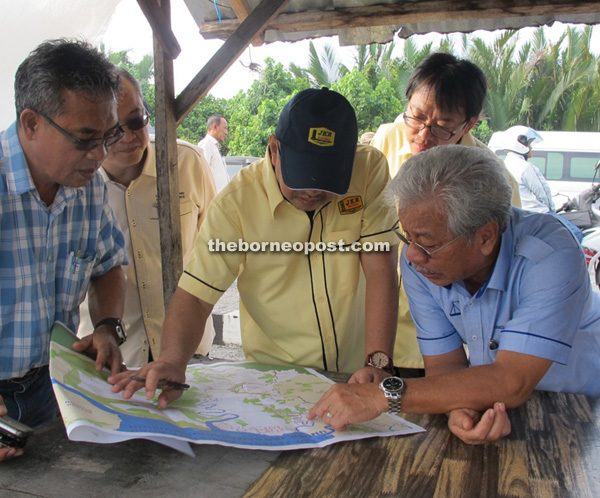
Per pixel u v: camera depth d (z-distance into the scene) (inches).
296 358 73.9
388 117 666.8
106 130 58.2
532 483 45.3
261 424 53.8
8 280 62.4
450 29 133.1
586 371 64.9
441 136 85.8
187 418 52.9
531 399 61.0
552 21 125.9
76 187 61.2
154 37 91.1
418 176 52.0
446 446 51.1
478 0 112.3
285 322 72.8
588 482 45.4
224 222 67.8
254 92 702.5
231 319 201.8
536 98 747.4
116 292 75.0
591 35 727.1
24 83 55.5
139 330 103.2
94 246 70.8
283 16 122.7
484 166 51.8
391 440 52.1
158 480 45.2
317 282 70.8
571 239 56.6
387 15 118.4
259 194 68.3
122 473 46.3
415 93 85.9
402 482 45.4
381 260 70.6
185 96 94.4
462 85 83.0
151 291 102.0
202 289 66.9
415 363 91.4
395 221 69.6
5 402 66.8
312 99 60.1
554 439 52.3
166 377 57.6
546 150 380.8
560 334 53.4
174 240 96.0
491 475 46.4
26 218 62.4
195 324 65.7
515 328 54.3
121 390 56.3
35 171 61.0
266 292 71.9
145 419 49.5
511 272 56.5
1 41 103.7
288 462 48.1
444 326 63.4
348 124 60.3
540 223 57.9
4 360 64.2
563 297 53.5
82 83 54.6
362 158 71.6
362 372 61.8
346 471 46.9
